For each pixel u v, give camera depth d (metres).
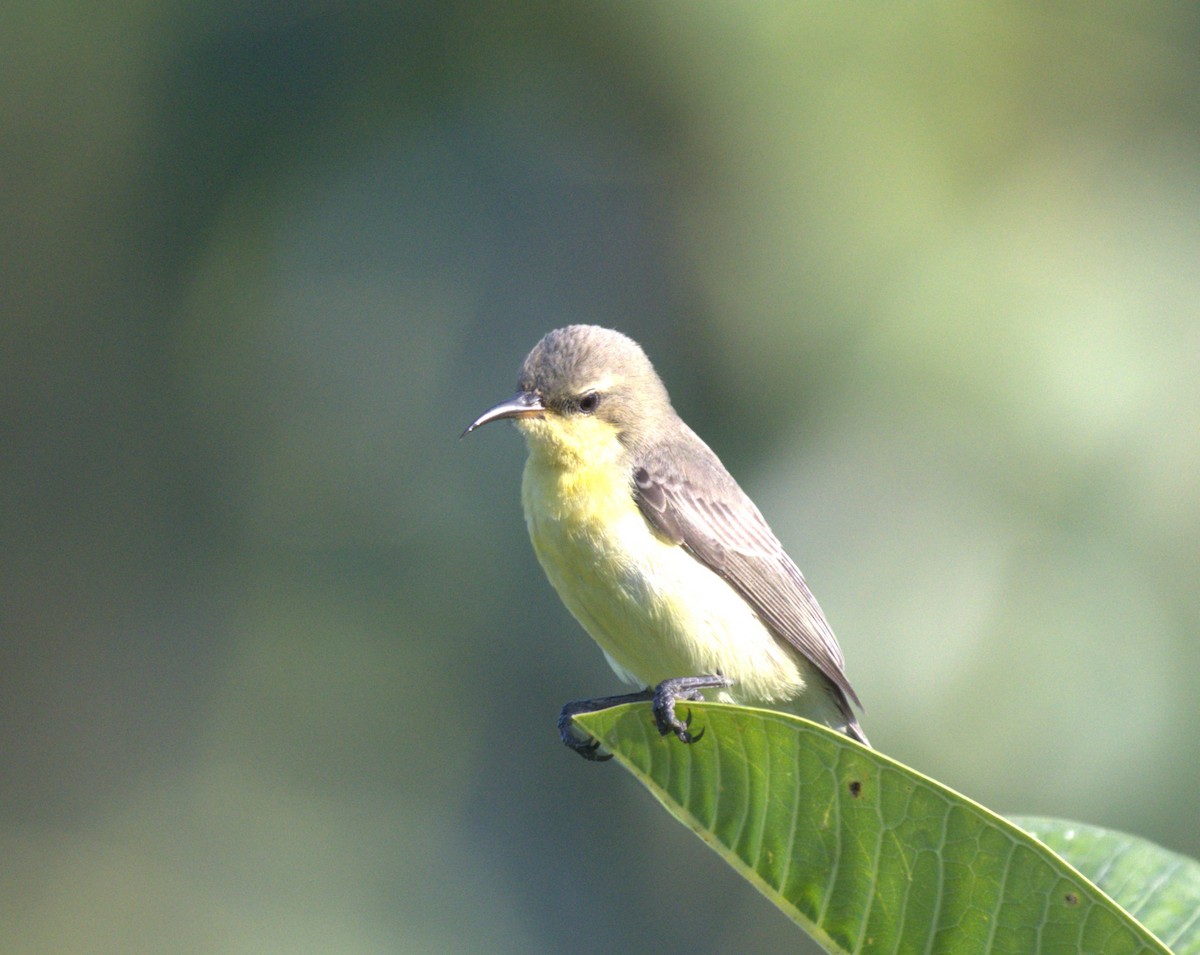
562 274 12.77
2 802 14.69
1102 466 9.79
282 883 13.08
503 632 12.99
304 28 12.44
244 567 13.88
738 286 11.85
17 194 14.13
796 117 11.81
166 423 14.26
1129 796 9.27
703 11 11.92
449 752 13.09
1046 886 4.54
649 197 12.55
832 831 4.89
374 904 12.84
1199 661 9.32
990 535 9.83
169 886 13.61
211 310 13.30
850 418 10.75
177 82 12.66
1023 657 9.51
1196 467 9.64
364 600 13.18
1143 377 9.99
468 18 12.42
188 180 12.85
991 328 10.52
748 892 12.89
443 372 12.95
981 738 9.48
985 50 11.77
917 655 9.66
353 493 13.27
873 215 11.40
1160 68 11.84
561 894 12.89
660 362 12.15
